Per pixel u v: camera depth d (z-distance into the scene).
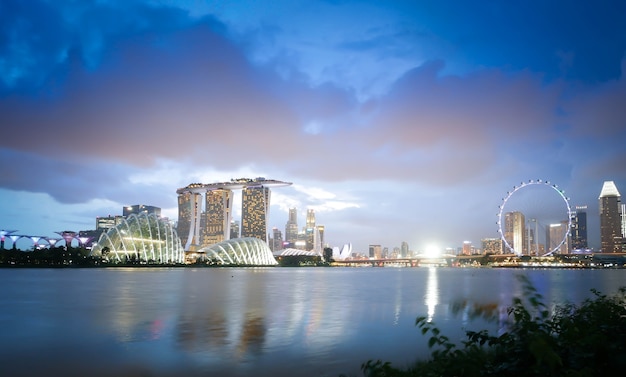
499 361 8.48
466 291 81.06
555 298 62.84
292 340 29.14
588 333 8.79
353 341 28.78
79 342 28.38
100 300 55.84
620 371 7.34
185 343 28.05
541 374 7.42
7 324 35.88
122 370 21.84
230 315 41.91
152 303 52.59
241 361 23.47
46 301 54.16
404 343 28.00
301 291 76.44
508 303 44.34
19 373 21.34
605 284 112.88
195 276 136.88
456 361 8.63
